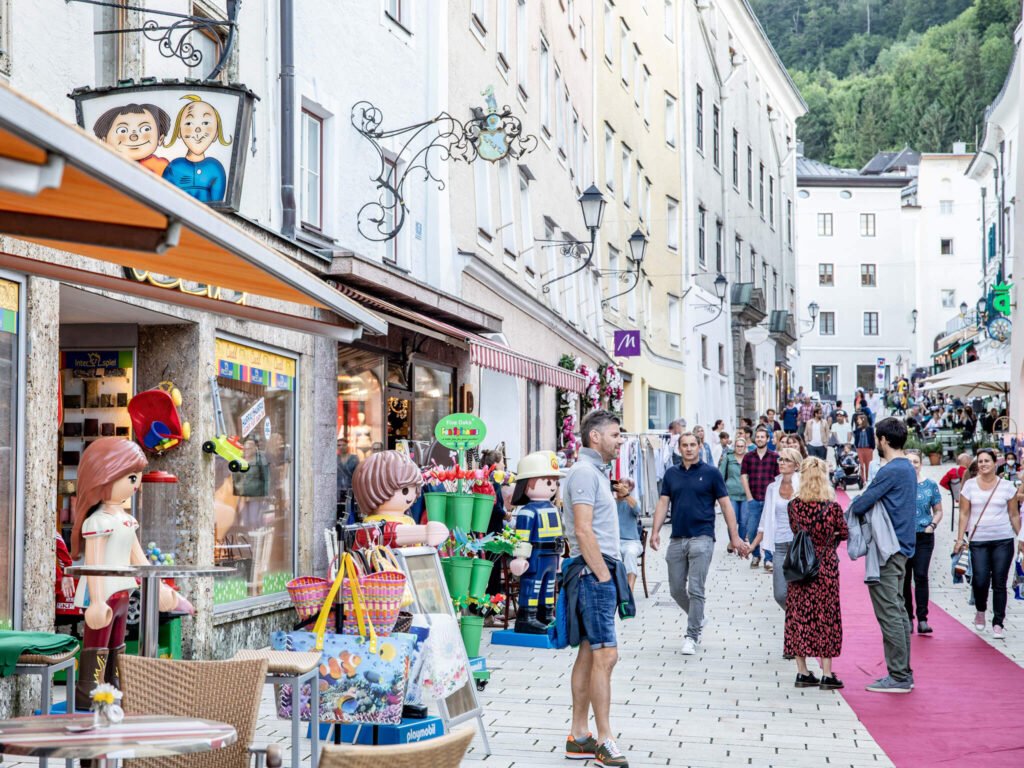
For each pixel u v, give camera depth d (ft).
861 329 287.89
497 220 68.33
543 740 26.76
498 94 68.95
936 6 411.75
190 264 15.28
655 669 36.17
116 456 25.17
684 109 136.67
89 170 10.23
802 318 287.07
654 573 64.75
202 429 33.27
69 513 33.09
